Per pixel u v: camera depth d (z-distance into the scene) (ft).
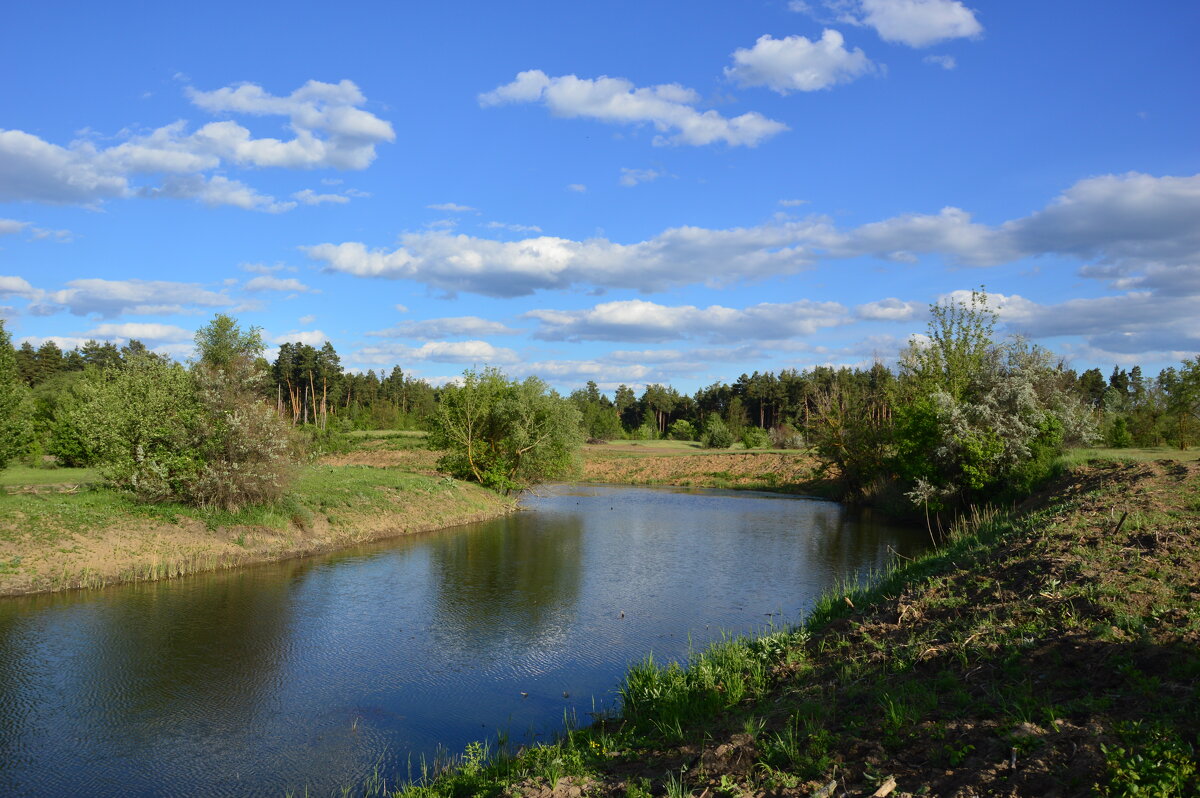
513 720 37.37
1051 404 104.88
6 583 57.52
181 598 59.82
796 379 360.48
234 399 79.05
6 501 68.54
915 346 138.92
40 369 293.02
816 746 23.82
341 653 47.75
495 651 48.32
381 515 98.22
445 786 28.07
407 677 43.52
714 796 22.20
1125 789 17.29
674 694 34.19
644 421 417.08
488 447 135.95
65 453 128.47
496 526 108.47
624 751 28.99
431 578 70.13
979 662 28.17
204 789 30.37
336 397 360.28
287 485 85.35
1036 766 19.19
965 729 22.53
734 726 28.45
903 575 55.47
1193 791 16.84
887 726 24.26
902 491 125.18
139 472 73.87
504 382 138.21
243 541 75.31
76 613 54.44
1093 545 40.83
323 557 79.36
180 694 40.60
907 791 19.90
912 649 31.76
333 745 34.55
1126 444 138.00
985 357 116.67
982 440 97.19
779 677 34.19
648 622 55.01
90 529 66.54
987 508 91.50
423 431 284.61
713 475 198.39
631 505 141.79
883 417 155.12
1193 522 41.88
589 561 79.71
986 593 37.78
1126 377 323.98
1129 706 21.63
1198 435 117.70
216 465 76.84
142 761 32.89
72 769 32.07
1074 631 28.45
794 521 116.67
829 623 43.86
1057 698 23.59
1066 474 81.30
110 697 39.91
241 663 45.62
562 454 138.62
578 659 46.60
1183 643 24.93
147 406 75.46
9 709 38.09
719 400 418.92
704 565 77.66
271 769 32.17
